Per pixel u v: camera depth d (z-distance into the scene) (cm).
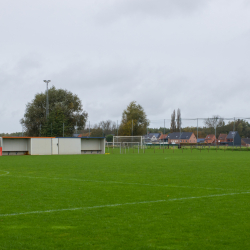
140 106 9444
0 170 2188
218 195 1180
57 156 4234
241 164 2723
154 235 701
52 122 7019
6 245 643
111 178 1703
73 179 1662
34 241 666
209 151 6103
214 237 686
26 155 4597
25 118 7675
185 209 946
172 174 1906
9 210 936
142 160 3291
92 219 834
